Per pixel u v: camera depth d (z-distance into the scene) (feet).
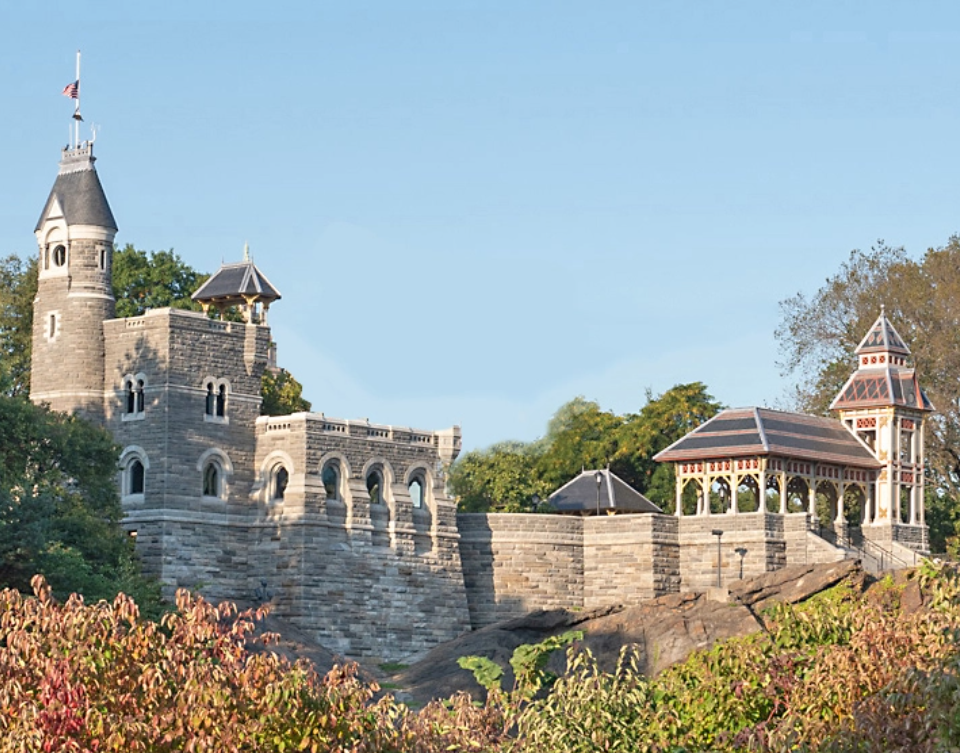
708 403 585.22
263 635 162.30
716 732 182.80
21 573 312.71
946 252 531.50
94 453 368.07
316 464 397.80
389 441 413.39
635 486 583.99
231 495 398.21
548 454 581.94
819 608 194.08
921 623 168.66
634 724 185.26
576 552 431.43
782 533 420.36
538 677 212.02
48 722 142.61
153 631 153.48
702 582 422.41
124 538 367.04
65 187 408.46
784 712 181.47
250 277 413.18
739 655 185.47
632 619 375.45
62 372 401.08
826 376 536.83
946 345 514.27
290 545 392.47
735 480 425.28
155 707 149.07
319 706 153.69
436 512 418.72
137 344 395.96
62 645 149.18
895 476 449.06
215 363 399.44
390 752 162.61
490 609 424.05
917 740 143.74
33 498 322.75
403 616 407.03
